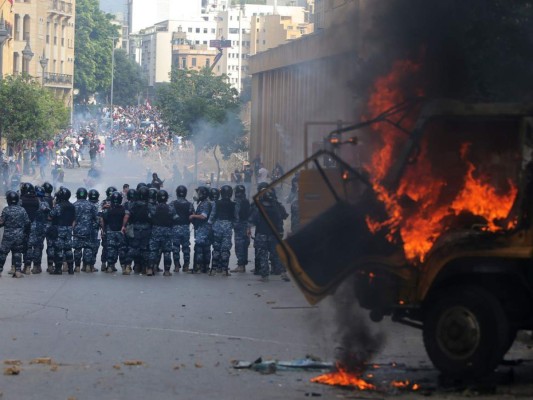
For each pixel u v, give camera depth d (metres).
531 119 10.95
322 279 10.79
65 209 22.47
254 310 17.08
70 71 126.81
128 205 23.06
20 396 10.12
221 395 10.27
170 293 19.38
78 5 141.38
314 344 13.69
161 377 11.23
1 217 21.70
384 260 10.80
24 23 105.88
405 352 13.05
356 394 10.35
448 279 10.88
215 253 23.00
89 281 21.23
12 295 18.50
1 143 60.44
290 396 10.22
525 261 10.63
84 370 11.62
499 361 10.55
